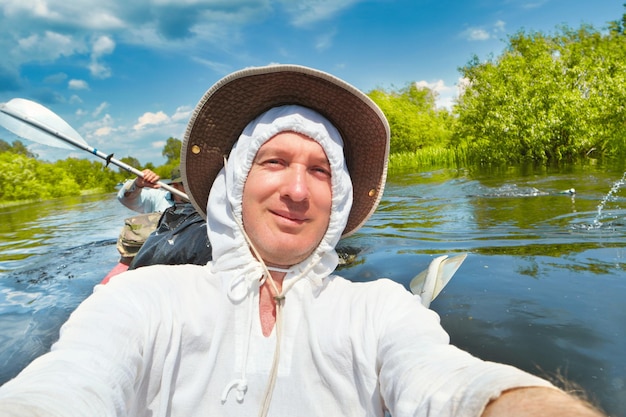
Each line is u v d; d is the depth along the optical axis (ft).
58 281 12.14
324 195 3.35
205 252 7.89
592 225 13.96
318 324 3.14
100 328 2.55
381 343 2.87
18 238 23.21
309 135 3.38
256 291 3.22
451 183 33.14
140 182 14.20
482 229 14.66
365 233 15.08
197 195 4.24
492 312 6.87
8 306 10.02
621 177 28.50
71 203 55.36
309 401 2.97
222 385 2.99
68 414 1.84
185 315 3.08
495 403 1.65
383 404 2.89
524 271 8.88
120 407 2.22
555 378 4.94
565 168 37.96
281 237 3.21
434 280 6.26
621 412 4.26
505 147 51.34
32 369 2.17
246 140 3.54
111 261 14.67
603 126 48.75
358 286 3.39
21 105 10.76
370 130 3.94
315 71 3.57
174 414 2.94
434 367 2.20
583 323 6.24
